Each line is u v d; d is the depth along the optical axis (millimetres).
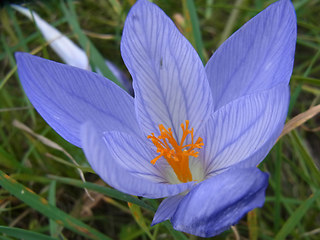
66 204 166
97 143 75
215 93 118
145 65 109
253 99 98
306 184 170
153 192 94
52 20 220
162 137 109
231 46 114
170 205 100
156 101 112
